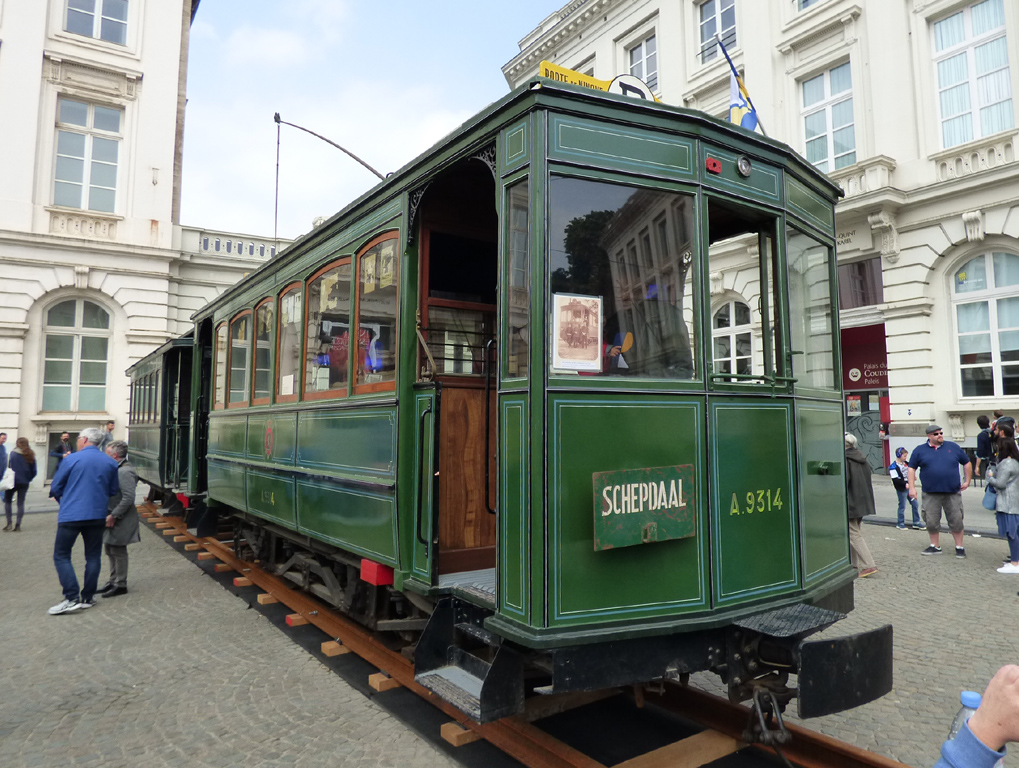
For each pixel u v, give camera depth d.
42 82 17.77
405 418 4.07
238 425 7.27
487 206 4.64
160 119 19.27
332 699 4.21
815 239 4.11
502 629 2.97
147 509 13.26
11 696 4.33
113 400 18.33
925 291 13.21
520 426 3.02
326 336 5.27
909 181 13.38
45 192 17.73
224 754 3.52
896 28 13.62
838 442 4.15
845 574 3.99
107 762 3.46
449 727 3.66
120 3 19.14
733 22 16.73
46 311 17.66
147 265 18.67
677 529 3.08
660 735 3.68
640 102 3.22
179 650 5.21
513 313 3.18
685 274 3.30
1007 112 12.33
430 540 3.77
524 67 22.50
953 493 8.19
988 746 1.28
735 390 3.37
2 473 11.72
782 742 3.04
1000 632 5.33
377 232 4.55
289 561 6.50
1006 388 12.34
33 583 7.61
